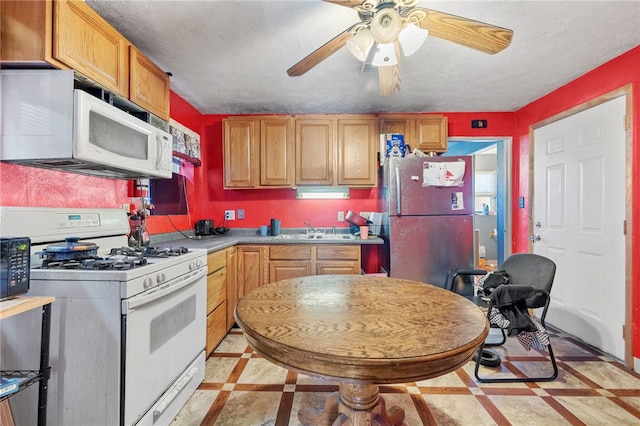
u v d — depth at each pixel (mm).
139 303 1263
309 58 1609
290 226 3387
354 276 1766
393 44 1478
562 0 1517
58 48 1285
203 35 1808
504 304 1790
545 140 2799
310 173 3051
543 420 1526
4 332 1221
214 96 2771
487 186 6184
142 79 1846
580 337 2414
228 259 2541
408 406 1642
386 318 1084
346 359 802
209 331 2133
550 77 2404
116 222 1867
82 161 1377
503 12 1606
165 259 1557
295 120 3055
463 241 2717
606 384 1835
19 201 1443
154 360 1399
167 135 2023
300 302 1267
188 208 3080
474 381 1879
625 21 1685
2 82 1325
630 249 2027
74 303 1222
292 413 1582
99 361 1215
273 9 1576
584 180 2383
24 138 1323
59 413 1224
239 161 3039
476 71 2285
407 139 3078
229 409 1616
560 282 2619
